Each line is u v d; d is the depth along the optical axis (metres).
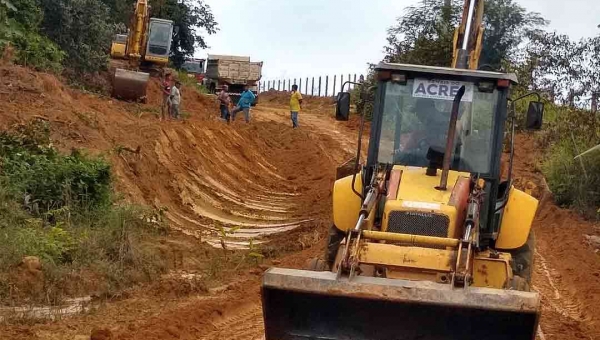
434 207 9.21
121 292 11.77
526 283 9.26
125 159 18.48
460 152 10.45
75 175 14.65
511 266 10.11
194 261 14.27
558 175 22.39
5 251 11.48
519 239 10.38
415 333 8.47
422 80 10.70
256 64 53.72
